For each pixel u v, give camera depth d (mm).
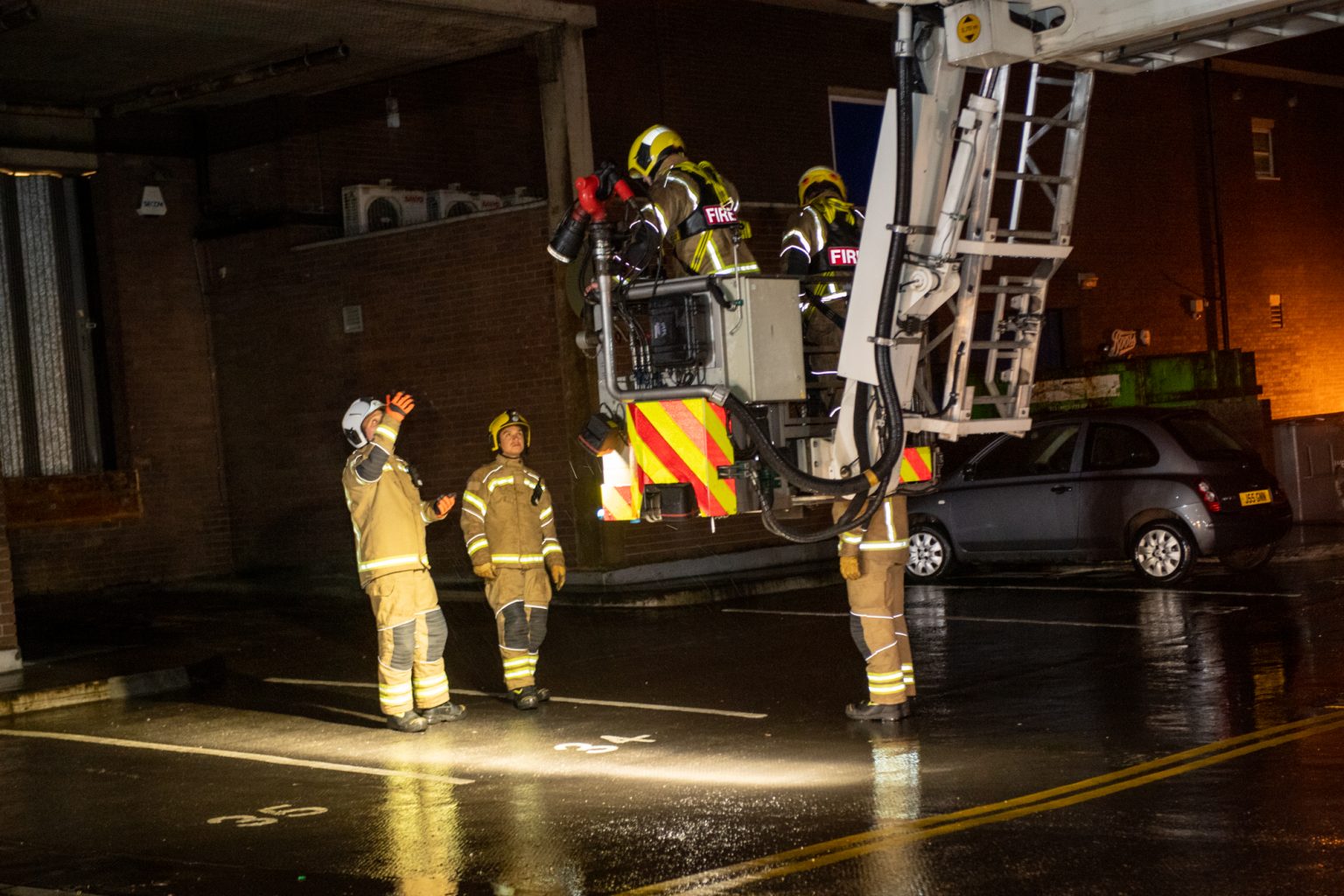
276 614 20375
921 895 6871
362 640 17656
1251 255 34531
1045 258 9469
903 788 9055
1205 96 33469
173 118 24656
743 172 25609
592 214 9938
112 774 10922
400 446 22641
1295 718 10406
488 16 19453
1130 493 18391
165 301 24562
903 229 8867
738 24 25672
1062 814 8164
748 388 9602
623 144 23969
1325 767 8883
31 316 23406
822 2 26766
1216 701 11203
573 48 20594
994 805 8477
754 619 17656
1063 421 19344
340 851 8352
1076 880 6926
